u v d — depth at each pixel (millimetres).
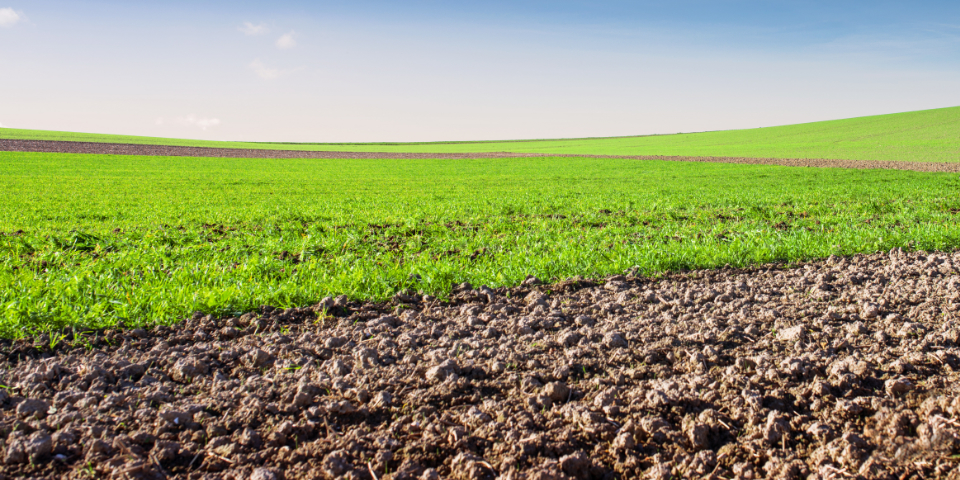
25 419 3354
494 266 7855
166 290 6199
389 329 5230
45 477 2809
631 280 7191
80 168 42469
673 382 3855
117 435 3203
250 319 5551
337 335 5094
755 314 5598
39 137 90188
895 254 8562
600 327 5293
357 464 2967
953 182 27094
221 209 17734
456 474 2900
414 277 6977
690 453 3115
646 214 15711
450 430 3242
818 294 6184
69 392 3689
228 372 4223
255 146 119688
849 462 2879
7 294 5816
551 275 7449
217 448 3094
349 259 8352
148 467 2896
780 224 13016
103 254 9109
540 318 5539
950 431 2963
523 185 30109
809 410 3525
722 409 3539
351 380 3986
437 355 4441
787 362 4109
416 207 18062
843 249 8914
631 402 3619
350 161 60219
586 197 21484
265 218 15289
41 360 4293
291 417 3422
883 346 4586
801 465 2900
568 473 2910
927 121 83062
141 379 3977
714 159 56094
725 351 4543
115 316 5258
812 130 92438
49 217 15570
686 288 6812
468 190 26844
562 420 3402
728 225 13102
